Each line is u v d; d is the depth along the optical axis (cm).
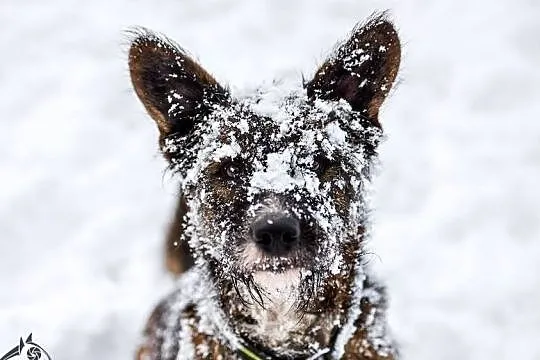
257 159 92
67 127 167
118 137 165
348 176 95
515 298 129
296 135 93
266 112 94
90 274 135
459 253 136
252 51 185
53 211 148
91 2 211
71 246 141
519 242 138
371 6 200
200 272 96
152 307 122
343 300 94
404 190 148
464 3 199
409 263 134
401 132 160
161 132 98
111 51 191
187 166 98
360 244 96
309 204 91
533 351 122
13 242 142
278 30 193
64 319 125
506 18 192
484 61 178
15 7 209
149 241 141
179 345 99
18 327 123
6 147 161
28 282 134
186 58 97
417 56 181
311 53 182
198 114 98
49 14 206
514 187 147
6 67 187
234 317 95
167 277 130
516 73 174
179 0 208
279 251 90
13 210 147
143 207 148
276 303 93
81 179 154
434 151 155
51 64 188
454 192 146
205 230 95
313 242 91
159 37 97
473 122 163
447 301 129
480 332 125
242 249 91
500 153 155
